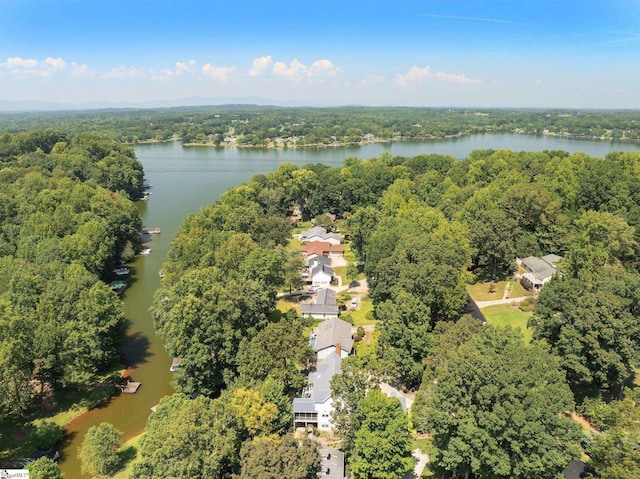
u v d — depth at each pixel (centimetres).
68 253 9456
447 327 6444
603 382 5509
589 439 4919
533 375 4244
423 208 10969
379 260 8444
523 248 9944
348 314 8712
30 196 11644
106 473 5075
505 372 4203
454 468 4634
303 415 5547
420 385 6222
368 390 5284
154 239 13700
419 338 6262
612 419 4347
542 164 14650
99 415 6241
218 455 4288
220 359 6406
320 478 4391
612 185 11262
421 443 5328
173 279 8594
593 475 4556
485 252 9562
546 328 5962
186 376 6216
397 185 14438
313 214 16300
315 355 6612
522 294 9094
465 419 4156
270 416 4894
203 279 6950
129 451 5472
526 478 4009
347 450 4869
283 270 9494
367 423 4575
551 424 4003
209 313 6306
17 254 9388
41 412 6228
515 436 3981
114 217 11800
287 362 6209
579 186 11600
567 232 10225
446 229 9394
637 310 5700
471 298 9056
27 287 7119
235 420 4781
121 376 7081
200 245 9544
